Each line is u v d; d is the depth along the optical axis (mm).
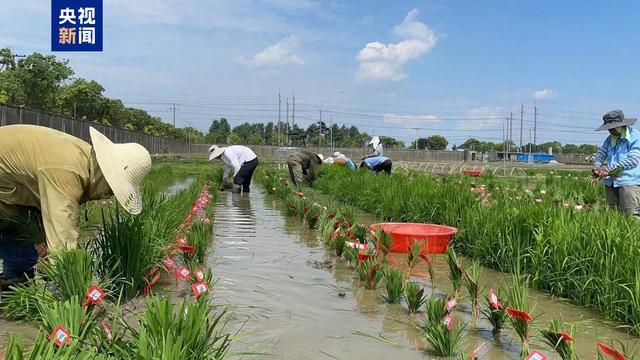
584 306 5531
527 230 6750
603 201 10984
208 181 17766
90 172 4996
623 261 5160
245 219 11094
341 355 3941
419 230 8633
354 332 4434
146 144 54406
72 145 4922
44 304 4043
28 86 37031
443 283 6137
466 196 9516
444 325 3994
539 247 6309
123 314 4629
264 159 58062
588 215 6695
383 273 5832
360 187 13977
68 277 4461
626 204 7969
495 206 8102
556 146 119562
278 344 4121
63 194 4773
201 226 7785
